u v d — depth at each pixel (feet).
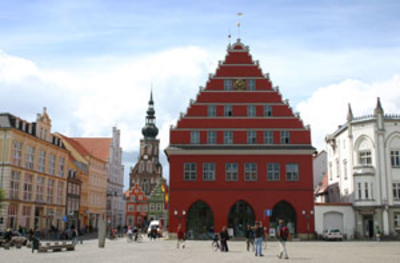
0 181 211.20
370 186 216.13
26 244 155.12
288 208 208.23
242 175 209.36
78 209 309.63
